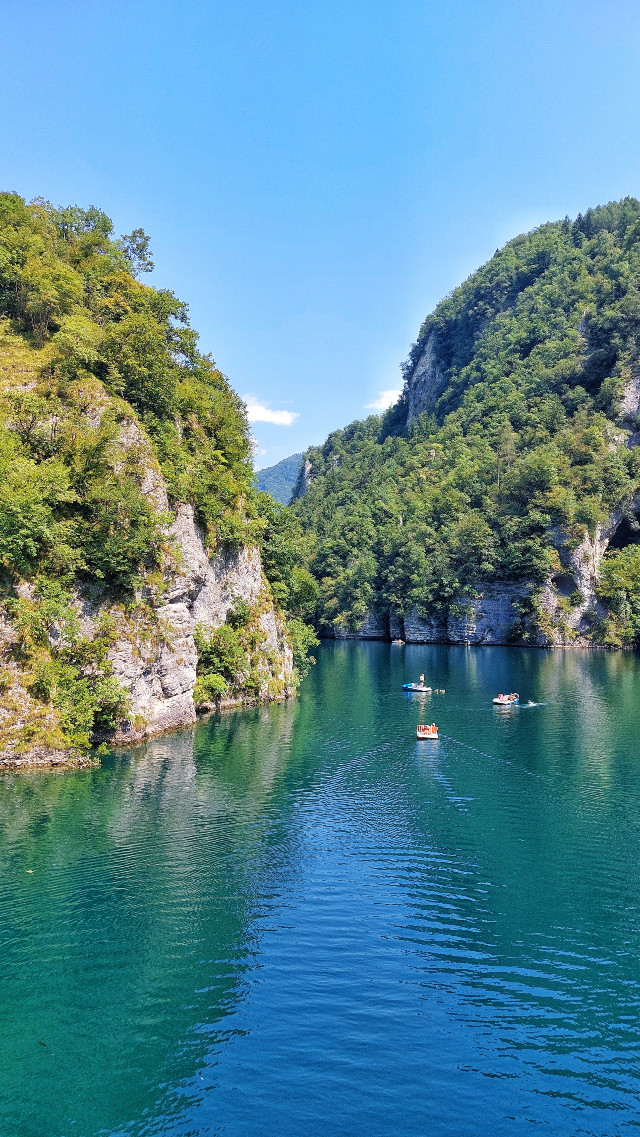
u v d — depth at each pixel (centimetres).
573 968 2284
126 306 6869
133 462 5306
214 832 3406
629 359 18388
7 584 4344
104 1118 1625
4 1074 1762
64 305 6172
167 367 6525
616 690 8381
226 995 2095
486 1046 1888
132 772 4353
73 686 4538
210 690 6444
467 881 2930
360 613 18238
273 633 7656
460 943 2422
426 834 3453
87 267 7319
